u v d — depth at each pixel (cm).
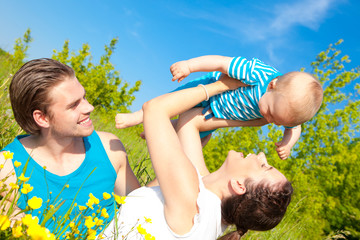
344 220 900
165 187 135
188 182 134
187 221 135
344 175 938
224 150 869
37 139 157
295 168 848
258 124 213
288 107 177
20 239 91
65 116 144
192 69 195
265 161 154
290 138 222
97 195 168
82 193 162
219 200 146
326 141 916
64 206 154
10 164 147
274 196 143
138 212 147
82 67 1076
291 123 185
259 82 190
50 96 139
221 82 192
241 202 144
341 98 962
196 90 169
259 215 143
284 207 146
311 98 179
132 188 191
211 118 205
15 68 463
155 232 140
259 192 142
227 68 190
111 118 903
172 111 151
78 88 147
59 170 158
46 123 146
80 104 150
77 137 168
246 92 194
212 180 152
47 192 146
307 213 792
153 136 140
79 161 164
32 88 137
